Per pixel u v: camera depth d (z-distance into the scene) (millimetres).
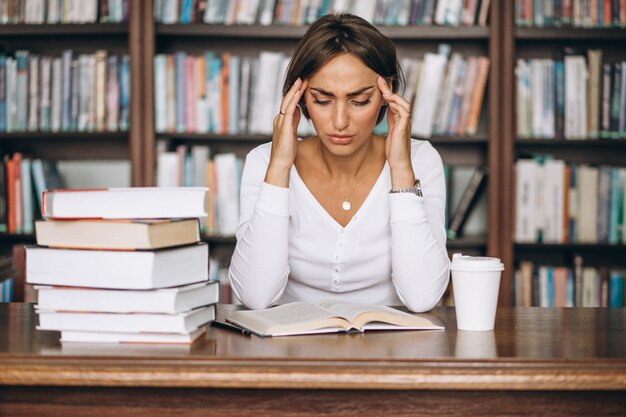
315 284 1898
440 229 1879
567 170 3150
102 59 3182
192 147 3189
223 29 3152
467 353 1213
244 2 3158
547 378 1152
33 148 3447
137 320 1271
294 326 1368
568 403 1179
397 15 3150
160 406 1188
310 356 1181
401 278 1703
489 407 1177
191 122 3172
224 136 3164
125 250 1252
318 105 1654
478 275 1415
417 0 3145
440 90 3168
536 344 1296
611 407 1181
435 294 1708
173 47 3379
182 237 1311
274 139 1728
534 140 3143
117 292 1265
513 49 3117
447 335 1381
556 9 3135
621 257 3400
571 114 3146
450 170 3271
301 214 1845
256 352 1213
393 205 1704
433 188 1914
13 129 3209
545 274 3191
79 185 3492
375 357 1177
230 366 1159
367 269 1863
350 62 1605
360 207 1833
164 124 3168
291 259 1878
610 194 3154
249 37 3383
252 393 1183
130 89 3146
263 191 1716
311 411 1180
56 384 1177
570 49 3209
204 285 1329
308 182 1864
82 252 1274
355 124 1646
